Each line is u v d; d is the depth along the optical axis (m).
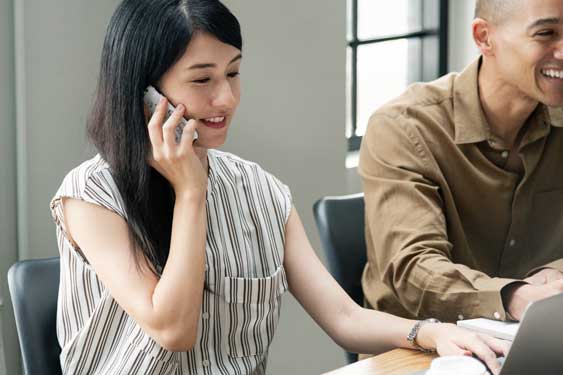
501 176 2.40
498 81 2.31
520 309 1.96
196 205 1.85
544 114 2.38
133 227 1.88
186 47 1.82
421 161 2.34
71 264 1.92
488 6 2.26
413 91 2.44
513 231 2.44
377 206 2.33
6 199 2.70
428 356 1.88
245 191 2.08
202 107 1.85
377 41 4.12
